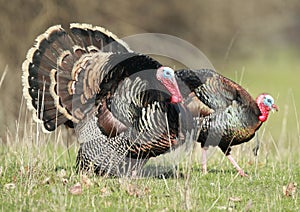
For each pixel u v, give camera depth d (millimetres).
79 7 55625
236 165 29938
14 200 22781
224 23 72625
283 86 108188
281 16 76500
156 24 68188
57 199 22500
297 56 137250
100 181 25984
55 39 29391
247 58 82188
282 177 29203
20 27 52812
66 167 29484
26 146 30828
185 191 22578
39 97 28469
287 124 70188
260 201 24453
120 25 60969
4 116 45844
